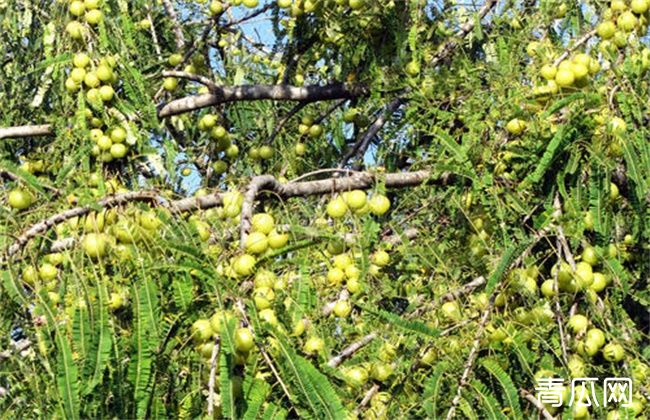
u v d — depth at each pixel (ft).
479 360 4.75
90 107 6.27
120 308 4.58
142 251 4.51
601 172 5.24
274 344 4.18
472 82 6.07
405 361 4.93
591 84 5.54
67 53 6.14
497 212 5.34
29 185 4.71
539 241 5.47
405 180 5.89
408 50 7.11
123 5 6.48
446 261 5.39
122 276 4.58
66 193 4.82
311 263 4.94
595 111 5.38
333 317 5.31
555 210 5.31
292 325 4.45
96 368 4.09
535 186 5.48
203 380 4.32
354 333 5.44
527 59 6.32
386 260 5.57
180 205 5.00
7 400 4.58
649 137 5.38
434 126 6.10
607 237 5.24
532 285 5.07
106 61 6.27
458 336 4.92
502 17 6.57
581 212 5.24
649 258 5.82
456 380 4.75
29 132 6.59
